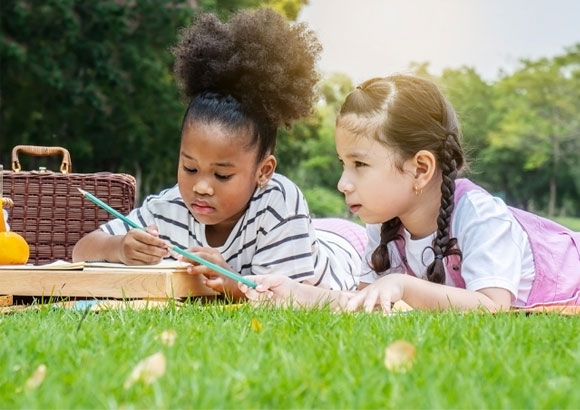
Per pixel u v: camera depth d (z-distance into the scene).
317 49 3.55
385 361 1.81
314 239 3.70
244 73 3.36
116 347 1.99
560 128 45.44
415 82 3.40
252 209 3.57
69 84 18.47
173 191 3.78
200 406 1.45
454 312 2.74
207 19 3.54
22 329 2.34
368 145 3.30
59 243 4.93
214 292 3.39
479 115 46.88
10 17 17.61
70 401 1.47
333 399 1.53
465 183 3.53
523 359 1.88
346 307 2.91
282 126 3.59
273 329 2.31
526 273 3.53
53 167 19.70
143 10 18.83
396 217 3.53
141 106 19.73
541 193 52.31
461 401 1.49
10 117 18.98
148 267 3.12
